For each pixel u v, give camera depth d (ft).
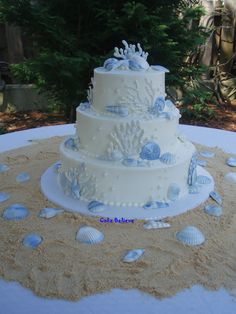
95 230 6.76
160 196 7.54
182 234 6.74
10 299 5.36
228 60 22.79
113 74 7.19
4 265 6.00
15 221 7.19
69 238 6.69
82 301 5.36
